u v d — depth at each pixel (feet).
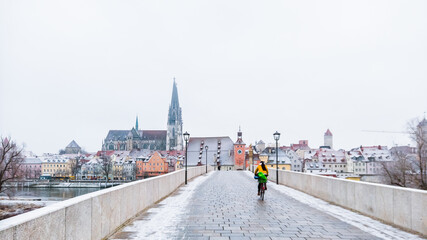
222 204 45.14
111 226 27.17
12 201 209.36
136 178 499.10
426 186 166.81
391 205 30.94
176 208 41.14
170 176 61.93
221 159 388.98
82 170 528.63
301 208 41.42
